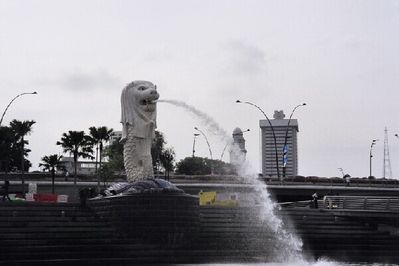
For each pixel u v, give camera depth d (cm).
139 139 5331
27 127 13350
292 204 7538
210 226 4878
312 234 5188
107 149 12988
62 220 4566
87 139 12656
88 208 4831
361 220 5644
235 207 5347
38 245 4153
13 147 13738
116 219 4553
